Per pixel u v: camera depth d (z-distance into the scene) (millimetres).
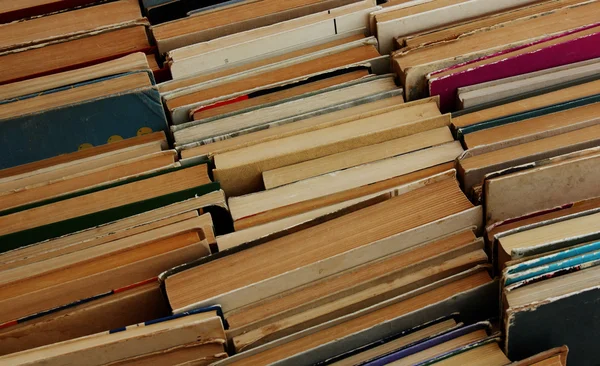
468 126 969
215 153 971
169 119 1076
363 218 903
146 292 888
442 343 830
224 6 1118
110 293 892
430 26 1110
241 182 986
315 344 839
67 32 1093
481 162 941
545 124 967
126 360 837
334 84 1052
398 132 985
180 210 928
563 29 1048
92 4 1159
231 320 867
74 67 1071
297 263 873
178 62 1053
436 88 1017
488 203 910
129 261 894
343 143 977
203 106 1026
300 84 1048
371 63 1055
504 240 835
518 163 945
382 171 958
